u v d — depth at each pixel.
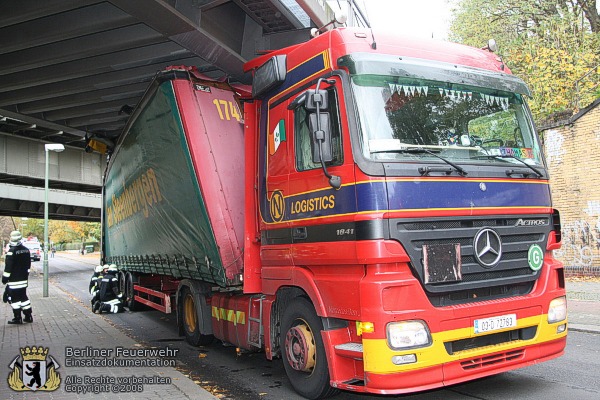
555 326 5.12
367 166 4.52
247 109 6.54
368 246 4.40
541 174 5.31
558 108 15.87
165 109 7.82
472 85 5.33
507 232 4.95
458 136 5.06
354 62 4.80
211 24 10.07
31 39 10.47
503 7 19.80
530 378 5.99
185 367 7.16
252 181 6.48
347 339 4.92
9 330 10.37
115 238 13.62
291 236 5.50
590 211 13.47
